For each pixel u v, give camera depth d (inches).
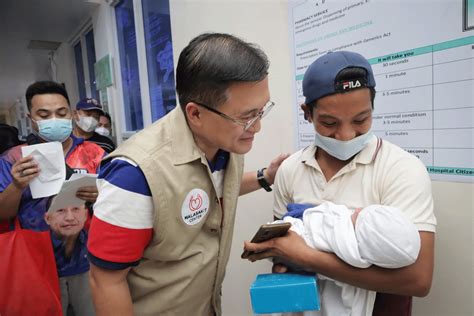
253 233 60.4
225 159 31.5
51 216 54.6
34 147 48.1
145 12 104.7
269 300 23.9
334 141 27.6
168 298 29.5
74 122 99.7
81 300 59.9
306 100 28.3
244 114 24.3
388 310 28.2
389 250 20.8
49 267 47.6
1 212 48.4
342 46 41.5
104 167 26.2
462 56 30.1
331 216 25.0
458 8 30.0
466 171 31.0
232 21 58.3
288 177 34.5
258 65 23.1
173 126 27.7
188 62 24.1
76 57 173.2
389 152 27.5
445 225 33.5
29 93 55.6
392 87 36.4
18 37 165.0
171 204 25.8
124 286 25.9
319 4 44.0
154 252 27.8
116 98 128.9
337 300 26.4
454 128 31.5
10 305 43.9
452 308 33.9
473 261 31.6
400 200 24.6
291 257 25.7
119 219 24.0
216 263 32.0
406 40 34.4
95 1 124.7
